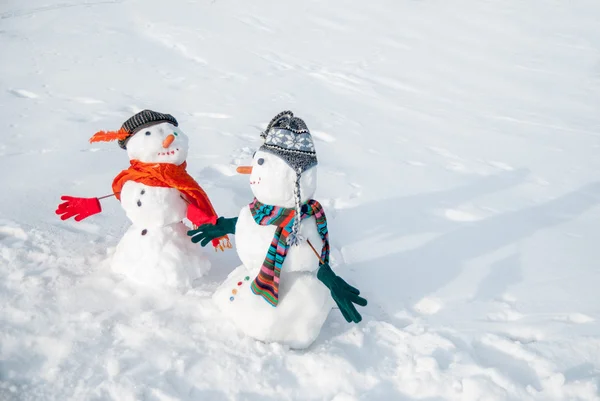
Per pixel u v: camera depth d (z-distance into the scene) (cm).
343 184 581
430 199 564
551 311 386
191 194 367
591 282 423
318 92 930
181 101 839
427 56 1161
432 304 399
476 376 317
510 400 306
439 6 1522
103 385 302
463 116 849
